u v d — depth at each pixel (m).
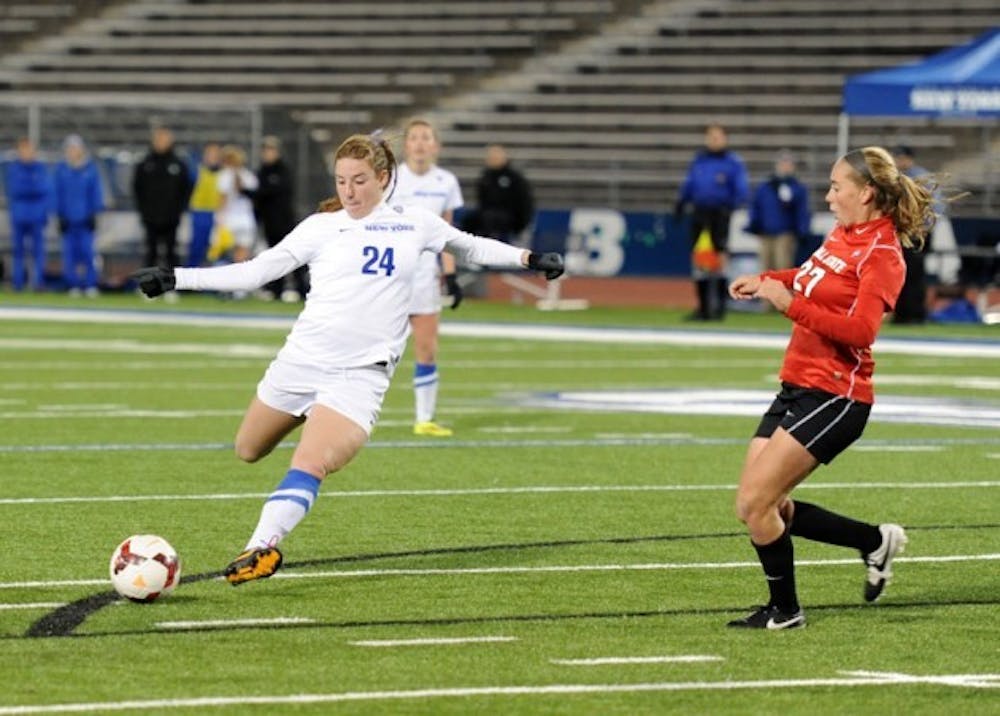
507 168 108.00
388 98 141.88
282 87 145.75
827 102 131.12
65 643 28.86
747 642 29.72
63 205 118.38
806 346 30.25
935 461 52.06
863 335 29.50
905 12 134.25
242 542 38.12
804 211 104.12
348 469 49.19
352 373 32.69
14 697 25.42
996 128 126.38
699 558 37.06
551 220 118.62
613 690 26.36
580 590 33.69
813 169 128.00
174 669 27.23
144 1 155.00
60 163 118.81
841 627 31.02
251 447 33.59
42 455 50.94
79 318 103.12
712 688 26.61
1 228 127.56
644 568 35.94
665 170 130.75
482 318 105.19
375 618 31.09
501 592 33.47
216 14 152.50
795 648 29.34
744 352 87.00
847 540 31.78
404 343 33.41
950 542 39.28
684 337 94.69
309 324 32.84
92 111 128.00
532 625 30.72
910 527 41.12
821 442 29.88
